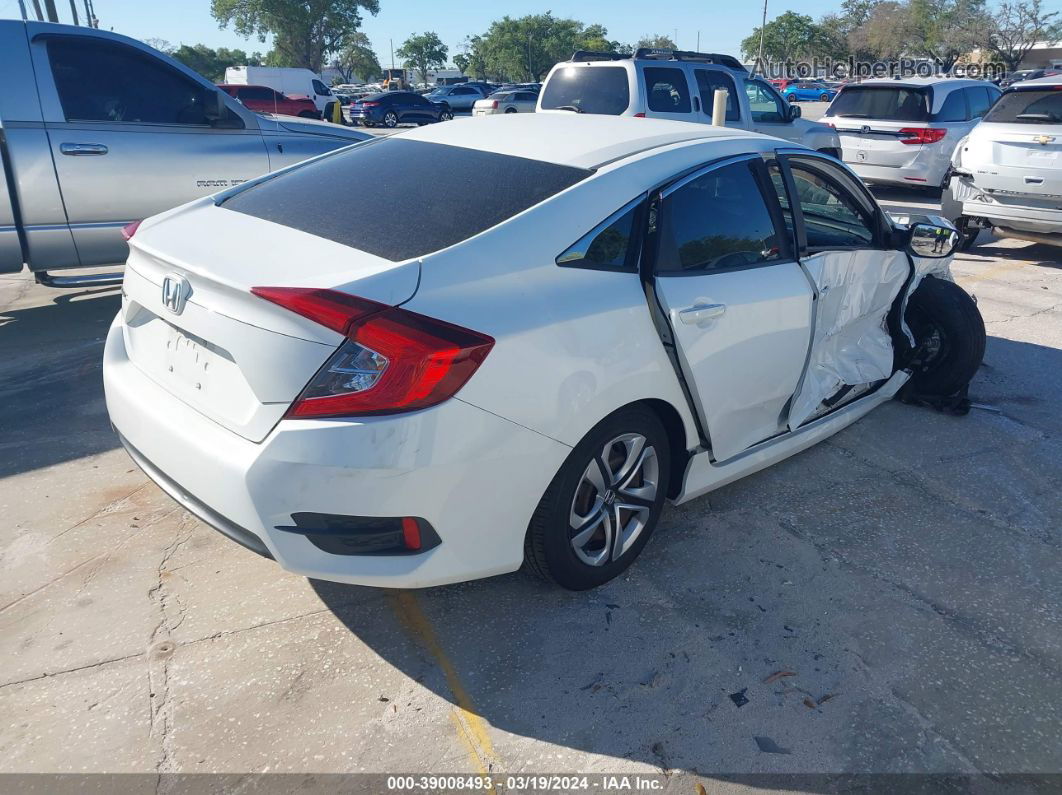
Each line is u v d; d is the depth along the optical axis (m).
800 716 2.38
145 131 5.55
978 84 11.49
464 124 3.50
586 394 2.48
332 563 2.26
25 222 5.22
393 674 2.51
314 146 6.33
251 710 2.36
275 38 81.50
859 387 4.14
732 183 3.14
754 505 3.51
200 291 2.36
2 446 3.84
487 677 2.50
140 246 2.66
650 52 9.51
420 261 2.32
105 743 2.23
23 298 6.31
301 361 2.14
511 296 2.37
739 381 3.09
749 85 10.51
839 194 3.86
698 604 2.85
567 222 2.60
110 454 3.80
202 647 2.59
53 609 2.74
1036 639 2.73
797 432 3.64
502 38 93.44
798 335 3.33
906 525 3.39
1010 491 3.70
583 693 2.45
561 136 3.13
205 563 3.01
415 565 2.31
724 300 2.94
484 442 2.27
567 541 2.65
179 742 2.24
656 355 2.72
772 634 2.71
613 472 2.81
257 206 2.92
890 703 2.44
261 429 2.21
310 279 2.23
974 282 7.31
